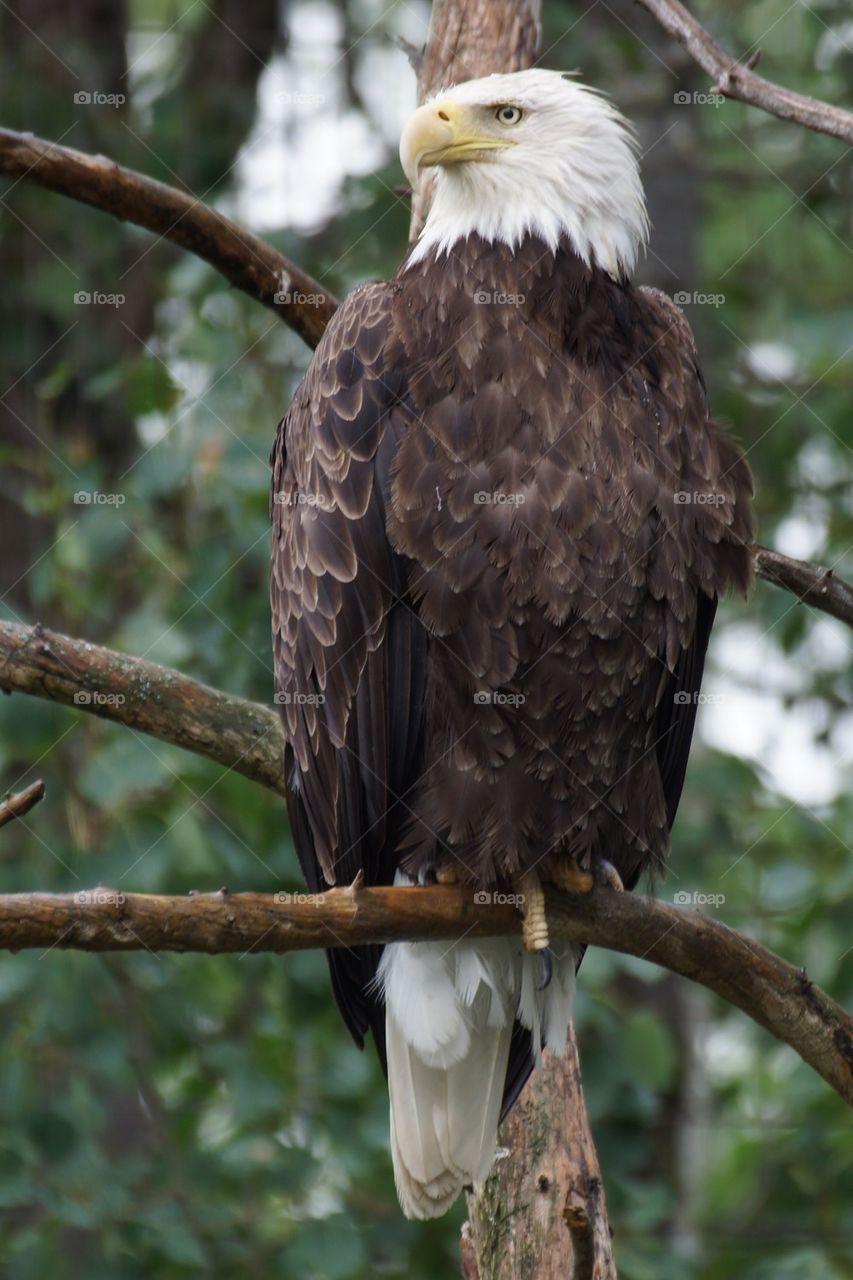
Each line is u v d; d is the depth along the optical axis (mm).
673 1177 13680
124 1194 11242
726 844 12625
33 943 5820
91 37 15062
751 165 15523
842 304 15188
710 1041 15039
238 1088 11398
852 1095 7438
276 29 15430
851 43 14953
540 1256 7539
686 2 14883
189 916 5988
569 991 7848
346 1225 11289
